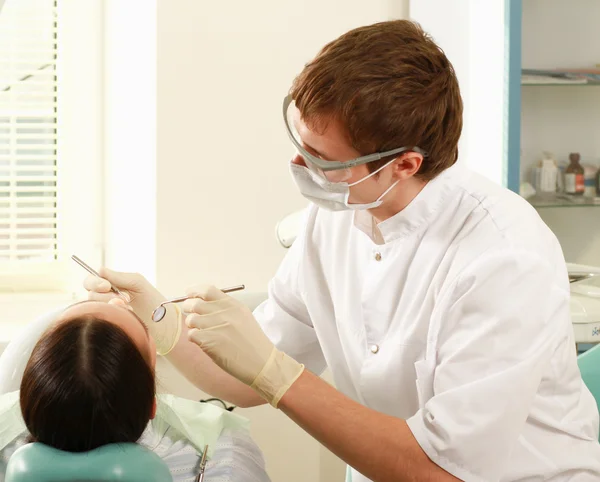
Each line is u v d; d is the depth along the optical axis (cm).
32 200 273
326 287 148
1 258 279
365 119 112
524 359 113
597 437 137
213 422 146
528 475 123
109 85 270
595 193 262
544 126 258
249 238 242
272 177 242
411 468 114
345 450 116
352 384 148
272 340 156
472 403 112
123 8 255
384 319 135
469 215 127
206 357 150
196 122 234
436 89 116
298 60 241
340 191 120
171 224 235
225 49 234
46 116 272
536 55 256
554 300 118
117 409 101
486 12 248
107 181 276
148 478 92
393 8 251
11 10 264
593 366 154
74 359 101
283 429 233
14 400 147
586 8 259
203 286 124
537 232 124
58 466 90
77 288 279
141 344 114
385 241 134
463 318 118
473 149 260
